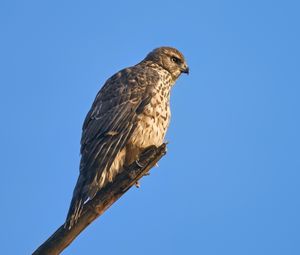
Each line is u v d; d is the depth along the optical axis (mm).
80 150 12594
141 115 12672
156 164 11578
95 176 11523
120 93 12992
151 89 13078
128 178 11031
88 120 12859
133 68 13969
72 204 10797
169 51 14984
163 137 13125
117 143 12219
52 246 10164
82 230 10641
